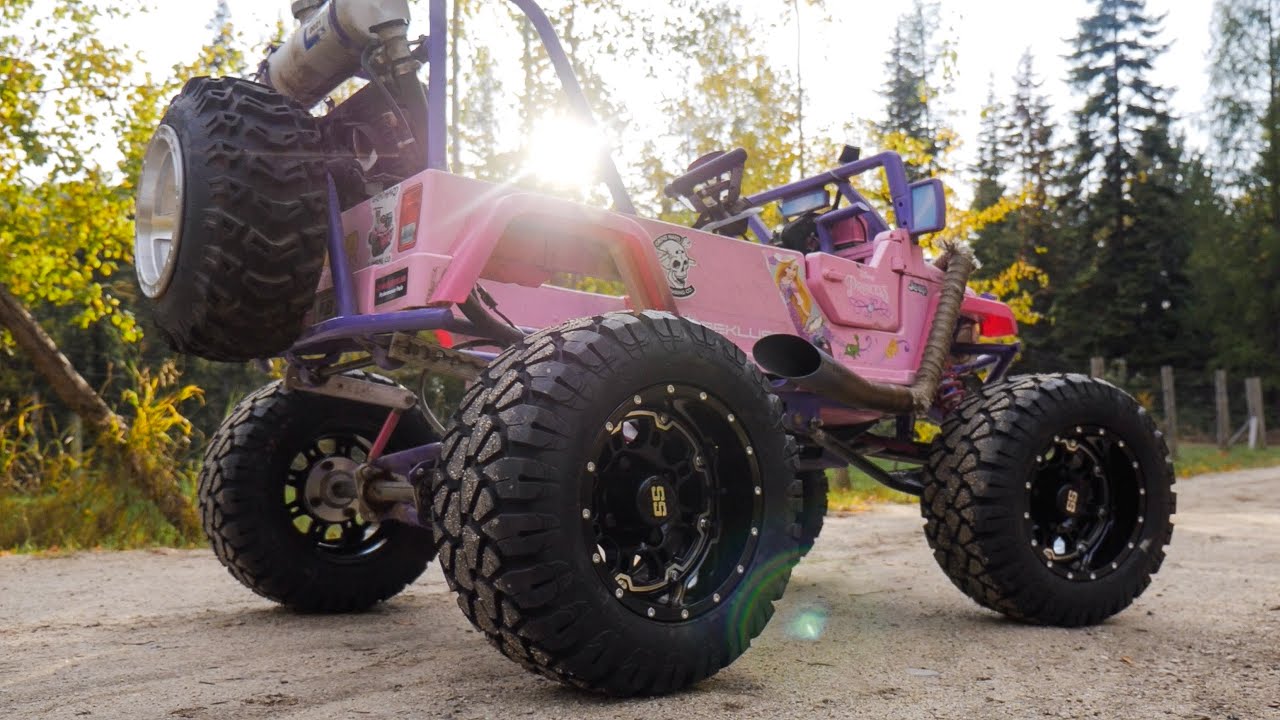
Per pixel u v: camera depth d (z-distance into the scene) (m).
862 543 6.00
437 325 2.51
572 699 2.32
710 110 10.12
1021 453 3.29
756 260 3.29
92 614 3.59
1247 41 43.12
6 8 8.01
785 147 10.20
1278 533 6.53
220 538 3.45
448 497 2.19
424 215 2.50
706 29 9.38
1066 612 3.32
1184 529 6.80
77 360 9.30
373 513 3.23
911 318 3.81
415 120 2.86
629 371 2.28
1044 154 54.34
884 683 2.53
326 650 2.95
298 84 3.05
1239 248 42.78
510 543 2.08
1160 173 49.44
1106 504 3.56
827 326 3.50
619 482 2.39
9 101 7.92
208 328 2.56
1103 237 47.06
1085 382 3.49
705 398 2.42
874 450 4.03
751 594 2.44
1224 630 3.29
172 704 2.32
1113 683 2.55
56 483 6.51
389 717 2.19
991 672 2.67
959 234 11.81
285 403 3.54
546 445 2.14
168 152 2.72
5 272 8.09
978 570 3.29
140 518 6.36
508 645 2.17
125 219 8.44
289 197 2.52
